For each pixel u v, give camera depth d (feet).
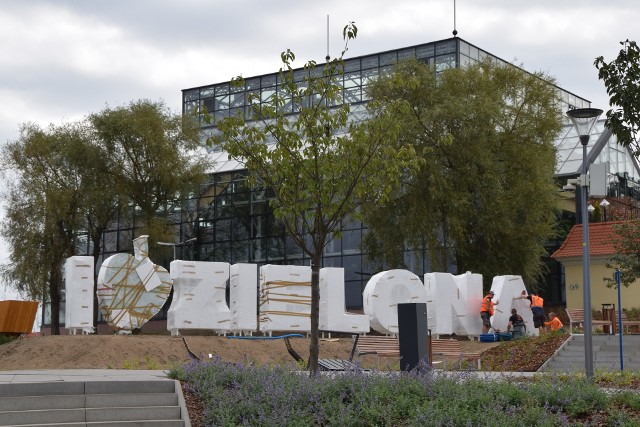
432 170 148.66
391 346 88.79
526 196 154.10
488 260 155.43
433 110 148.87
